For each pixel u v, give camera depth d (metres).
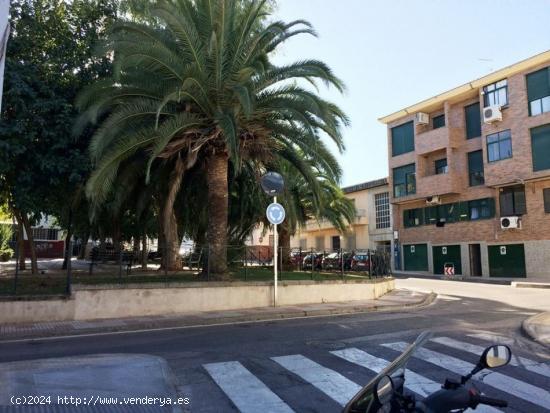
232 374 6.86
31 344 9.60
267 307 14.90
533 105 29.83
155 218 25.67
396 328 10.92
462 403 2.81
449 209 35.91
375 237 44.44
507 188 31.69
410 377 5.52
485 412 5.29
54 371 6.04
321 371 7.03
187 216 19.70
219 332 10.74
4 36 6.14
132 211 19.92
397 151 40.38
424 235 37.94
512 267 31.00
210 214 15.62
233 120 13.43
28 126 14.27
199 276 15.43
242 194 20.03
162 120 14.67
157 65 13.77
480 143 33.84
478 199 33.59
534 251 29.70
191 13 15.05
